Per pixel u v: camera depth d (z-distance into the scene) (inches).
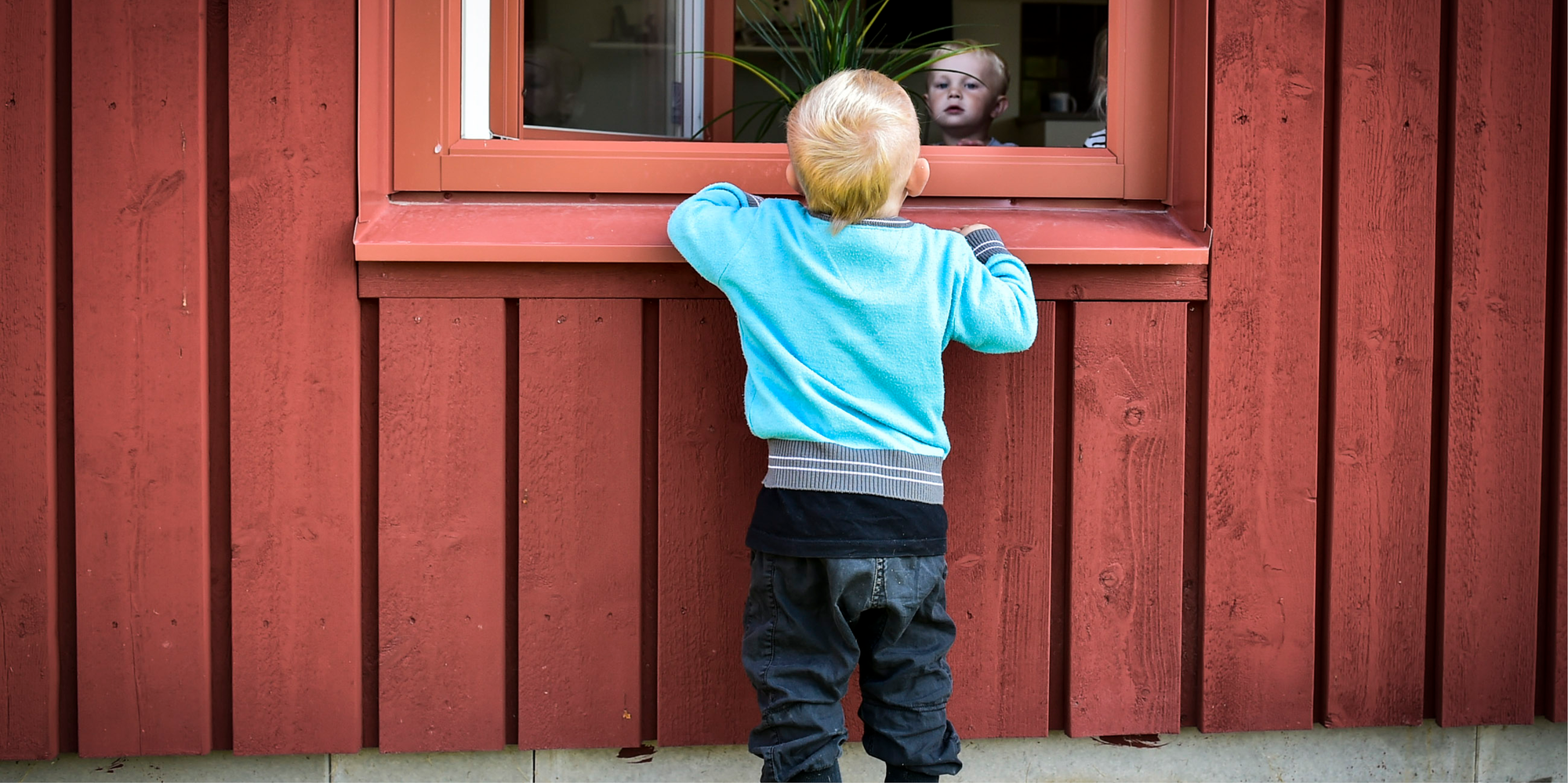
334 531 59.2
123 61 57.0
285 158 58.1
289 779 61.4
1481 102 62.9
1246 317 61.9
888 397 51.8
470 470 59.6
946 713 60.9
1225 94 61.3
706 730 61.4
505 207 61.4
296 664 59.6
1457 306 63.3
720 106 83.1
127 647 58.7
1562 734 66.7
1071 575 62.2
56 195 57.7
